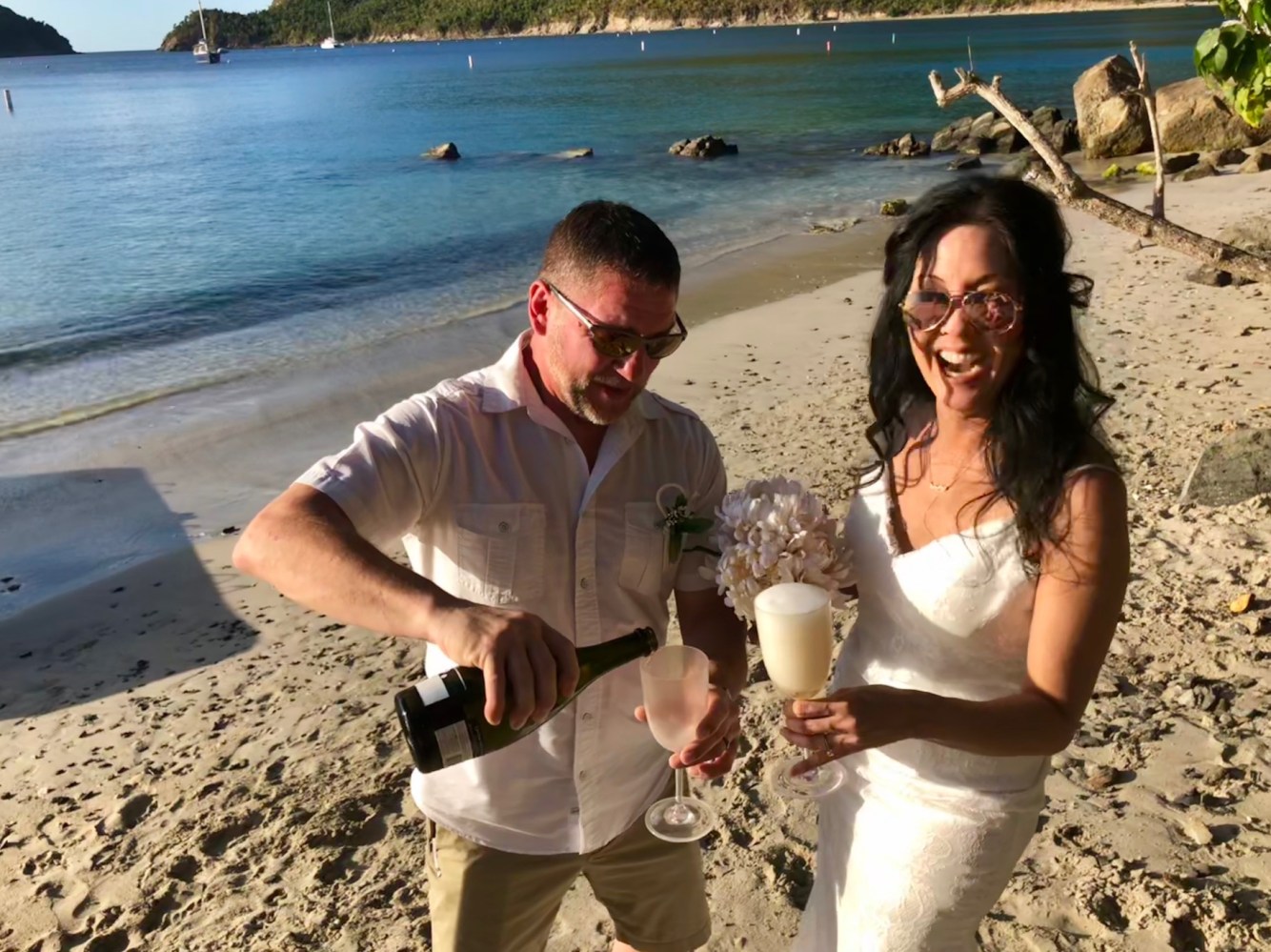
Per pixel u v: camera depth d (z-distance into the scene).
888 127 36.75
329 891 3.90
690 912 2.74
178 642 6.12
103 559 7.42
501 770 2.39
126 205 25.98
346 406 10.80
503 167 30.83
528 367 2.38
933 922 2.34
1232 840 3.63
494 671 1.80
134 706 5.43
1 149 40.12
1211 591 5.27
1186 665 4.68
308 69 128.62
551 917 2.62
